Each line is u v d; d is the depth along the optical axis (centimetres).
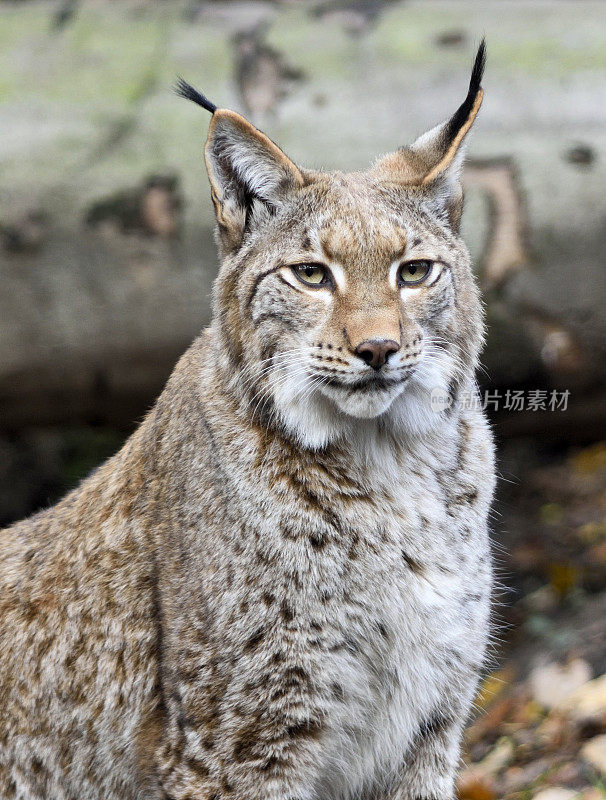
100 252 1477
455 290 859
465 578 861
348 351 793
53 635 907
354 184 852
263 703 809
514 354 1521
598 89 1518
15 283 1482
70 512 945
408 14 1616
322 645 812
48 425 1638
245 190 855
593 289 1496
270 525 812
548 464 1961
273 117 1521
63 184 1477
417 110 1518
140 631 869
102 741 892
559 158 1486
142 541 873
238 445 826
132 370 1537
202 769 820
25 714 918
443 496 857
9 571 956
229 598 807
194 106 1518
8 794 933
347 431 834
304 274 820
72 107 1524
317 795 891
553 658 1370
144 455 895
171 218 1474
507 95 1521
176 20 1633
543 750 1159
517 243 1484
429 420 852
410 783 902
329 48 1571
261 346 829
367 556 822
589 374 1554
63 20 1650
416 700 865
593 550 1669
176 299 1488
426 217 854
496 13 1608
